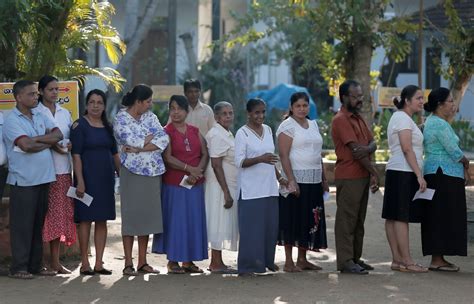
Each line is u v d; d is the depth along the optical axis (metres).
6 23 10.76
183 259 10.09
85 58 19.39
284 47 34.31
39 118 9.84
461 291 9.25
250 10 27.83
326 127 27.39
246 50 32.59
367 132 10.27
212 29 31.59
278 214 10.16
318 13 20.22
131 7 20.64
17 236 9.80
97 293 9.10
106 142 10.04
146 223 9.97
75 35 12.88
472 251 11.96
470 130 26.19
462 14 18.98
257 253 9.97
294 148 10.21
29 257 9.96
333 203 16.53
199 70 31.52
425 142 10.43
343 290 9.29
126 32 20.66
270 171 9.98
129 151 9.93
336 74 21.77
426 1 23.34
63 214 10.11
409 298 8.91
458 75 17.94
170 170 10.16
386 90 20.72
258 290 9.29
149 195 9.97
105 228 10.23
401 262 10.51
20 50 12.14
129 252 10.15
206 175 10.36
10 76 11.70
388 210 10.40
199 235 10.16
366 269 10.57
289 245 10.34
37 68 11.96
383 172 18.84
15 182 9.71
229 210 10.33
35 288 9.31
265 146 9.98
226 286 9.48
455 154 10.26
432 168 10.34
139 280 9.80
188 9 32.69
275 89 30.98
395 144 10.31
